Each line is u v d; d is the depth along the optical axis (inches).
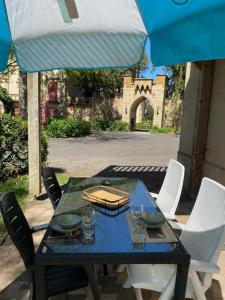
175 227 105.1
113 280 109.8
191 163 212.4
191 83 215.5
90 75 870.4
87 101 921.5
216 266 78.1
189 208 192.9
